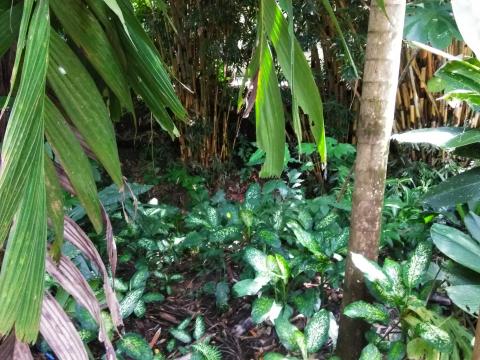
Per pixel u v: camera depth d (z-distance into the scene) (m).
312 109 0.85
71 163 0.72
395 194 2.09
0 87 0.86
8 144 0.54
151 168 2.98
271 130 0.86
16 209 0.55
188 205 2.56
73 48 0.93
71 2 0.75
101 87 1.02
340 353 1.24
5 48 0.73
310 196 2.67
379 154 1.07
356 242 1.14
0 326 0.56
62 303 1.32
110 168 0.75
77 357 0.78
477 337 0.77
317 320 1.19
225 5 2.53
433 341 1.00
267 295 1.56
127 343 1.29
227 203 2.09
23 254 0.57
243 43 2.67
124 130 3.22
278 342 1.46
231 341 1.48
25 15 0.57
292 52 0.71
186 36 2.74
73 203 1.66
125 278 1.77
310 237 1.50
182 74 2.82
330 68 2.57
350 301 1.19
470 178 1.33
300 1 2.18
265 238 1.61
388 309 1.39
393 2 0.97
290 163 2.76
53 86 0.70
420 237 1.69
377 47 1.01
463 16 0.73
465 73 1.05
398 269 1.23
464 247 1.31
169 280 1.78
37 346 1.29
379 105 1.03
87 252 0.83
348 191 2.07
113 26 0.83
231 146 3.03
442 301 1.47
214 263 1.81
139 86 0.89
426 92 2.47
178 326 1.51
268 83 0.82
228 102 2.91
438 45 1.58
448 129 1.37
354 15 2.21
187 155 3.03
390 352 1.10
